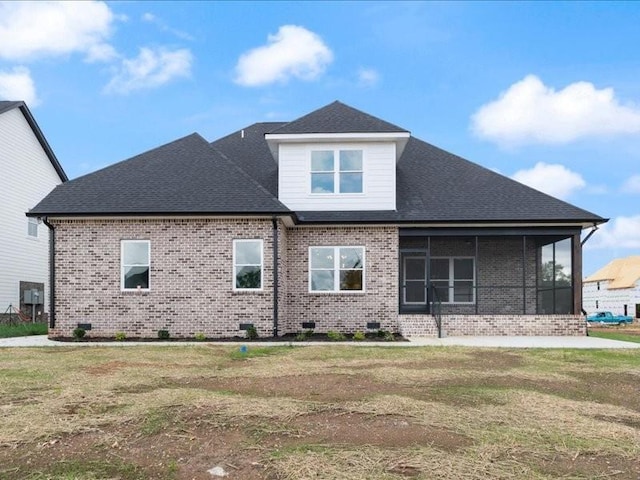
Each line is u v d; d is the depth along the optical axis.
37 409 5.75
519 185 17.86
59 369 8.63
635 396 6.79
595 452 4.45
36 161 24.41
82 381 7.48
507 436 4.84
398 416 5.52
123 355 10.57
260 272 14.86
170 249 14.87
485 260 19.44
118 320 14.76
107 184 15.75
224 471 3.99
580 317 15.85
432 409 5.80
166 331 14.59
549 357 10.46
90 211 14.55
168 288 14.79
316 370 8.56
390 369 8.63
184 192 15.30
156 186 15.60
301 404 5.98
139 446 4.56
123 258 14.90
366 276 16.31
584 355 10.83
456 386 7.22
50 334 14.79
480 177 18.44
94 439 4.75
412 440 4.71
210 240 14.88
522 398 6.42
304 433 4.91
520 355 10.73
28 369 8.63
